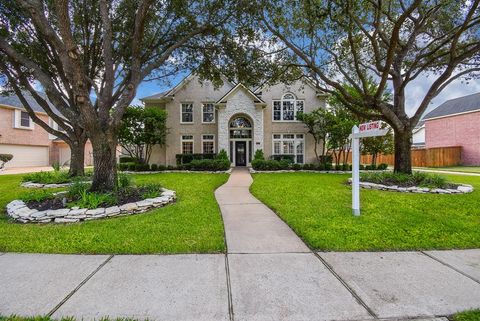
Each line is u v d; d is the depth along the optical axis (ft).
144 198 21.40
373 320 7.38
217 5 26.45
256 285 9.18
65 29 18.38
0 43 21.17
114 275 9.91
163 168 56.13
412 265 10.69
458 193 25.72
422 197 24.04
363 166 57.72
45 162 88.38
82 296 8.52
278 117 68.64
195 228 15.35
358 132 17.78
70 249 12.39
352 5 24.88
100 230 15.02
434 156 78.48
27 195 21.58
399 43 33.73
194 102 69.31
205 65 33.53
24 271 10.25
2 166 67.92
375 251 12.16
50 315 7.57
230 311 7.75
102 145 21.99
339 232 14.52
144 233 14.52
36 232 14.82
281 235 14.53
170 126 68.95
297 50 32.17
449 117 86.89
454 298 8.36
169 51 25.89
